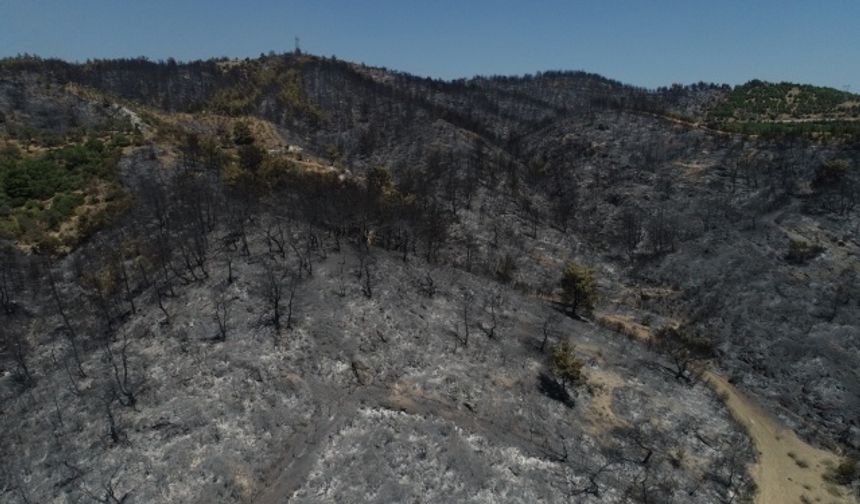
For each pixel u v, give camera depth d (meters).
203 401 53.72
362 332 65.12
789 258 97.12
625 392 67.19
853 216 103.62
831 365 73.81
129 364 58.31
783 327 81.81
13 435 50.34
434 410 56.34
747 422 67.00
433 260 91.25
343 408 54.97
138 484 45.84
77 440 49.53
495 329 73.06
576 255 111.69
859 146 119.06
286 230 83.56
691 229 113.12
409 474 48.62
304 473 48.03
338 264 77.50
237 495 45.94
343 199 93.94
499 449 53.00
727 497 54.59
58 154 99.44
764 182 121.38
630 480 53.47
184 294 68.88
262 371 57.62
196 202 86.12
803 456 62.16
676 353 78.06
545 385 64.44
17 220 81.00
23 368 58.50
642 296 97.06
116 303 68.50
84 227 81.00
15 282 70.44
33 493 45.06
